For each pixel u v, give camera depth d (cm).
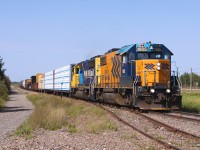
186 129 1437
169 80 2236
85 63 3747
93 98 3291
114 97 2578
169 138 1246
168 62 2258
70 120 2078
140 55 2320
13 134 1459
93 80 3278
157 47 2316
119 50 2558
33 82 10044
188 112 2259
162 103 2186
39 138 1321
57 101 3625
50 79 6438
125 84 2352
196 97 3897
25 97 5962
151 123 1648
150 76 2205
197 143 1130
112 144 1148
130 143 1156
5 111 2841
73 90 4344
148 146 1084
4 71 6669
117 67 2570
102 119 1786
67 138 1301
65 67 4828
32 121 1783
